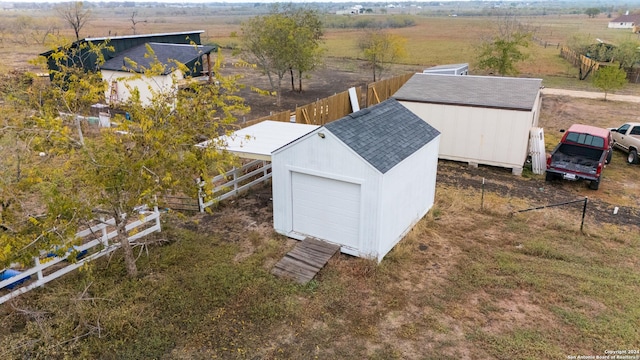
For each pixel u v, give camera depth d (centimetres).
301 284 890
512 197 1381
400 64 4319
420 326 782
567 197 1383
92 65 2462
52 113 800
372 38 4084
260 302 835
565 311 816
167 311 808
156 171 797
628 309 820
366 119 1091
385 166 953
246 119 2280
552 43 6131
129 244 907
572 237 1112
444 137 1725
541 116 2406
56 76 862
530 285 903
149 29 8150
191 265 960
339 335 758
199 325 773
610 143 1597
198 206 1236
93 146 770
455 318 803
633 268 973
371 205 961
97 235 1075
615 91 3116
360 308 829
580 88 3228
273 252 1021
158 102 837
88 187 779
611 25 8788
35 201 1033
